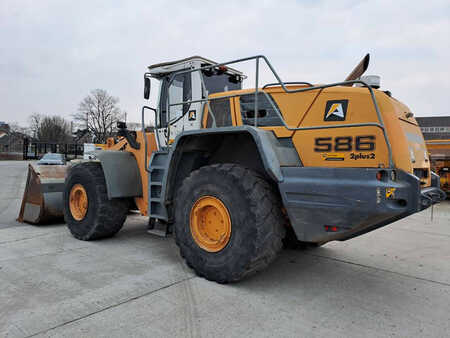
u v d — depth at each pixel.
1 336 2.00
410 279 3.24
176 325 2.19
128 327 2.15
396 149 2.55
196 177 3.13
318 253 4.15
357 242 4.76
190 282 2.97
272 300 2.65
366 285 3.06
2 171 19.61
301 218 2.72
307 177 2.67
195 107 3.94
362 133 2.65
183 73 3.92
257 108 3.17
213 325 2.21
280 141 3.10
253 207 2.74
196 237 3.11
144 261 3.57
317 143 2.88
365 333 2.16
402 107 3.01
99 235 4.33
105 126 53.00
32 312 2.33
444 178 10.22
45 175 5.34
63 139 58.12
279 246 2.87
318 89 2.96
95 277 3.04
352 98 2.77
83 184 4.38
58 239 4.50
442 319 2.39
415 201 2.44
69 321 2.21
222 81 4.38
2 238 4.53
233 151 3.55
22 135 60.72
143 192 4.23
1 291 2.69
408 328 2.24
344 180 2.52
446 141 10.09
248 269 2.76
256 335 2.10
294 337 2.09
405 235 5.25
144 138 4.02
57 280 2.95
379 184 2.37
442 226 6.02
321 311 2.48
